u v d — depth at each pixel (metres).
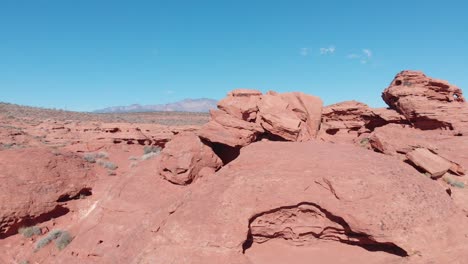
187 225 10.68
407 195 10.30
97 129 61.53
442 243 9.03
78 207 20.38
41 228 18.31
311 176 11.59
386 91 38.56
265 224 10.94
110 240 14.35
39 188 19.84
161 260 9.95
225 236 10.03
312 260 9.90
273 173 12.03
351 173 11.25
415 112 32.44
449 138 26.56
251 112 20.67
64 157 24.73
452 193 15.51
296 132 18.83
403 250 9.23
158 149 40.59
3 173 19.84
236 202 10.98
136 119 100.19
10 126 58.47
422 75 35.53
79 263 13.77
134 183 18.62
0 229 17.14
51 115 86.25
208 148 19.22
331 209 10.28
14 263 15.88
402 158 19.61
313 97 24.05
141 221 13.10
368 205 10.00
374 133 25.11
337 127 37.31
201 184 13.26
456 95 35.41
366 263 9.38
